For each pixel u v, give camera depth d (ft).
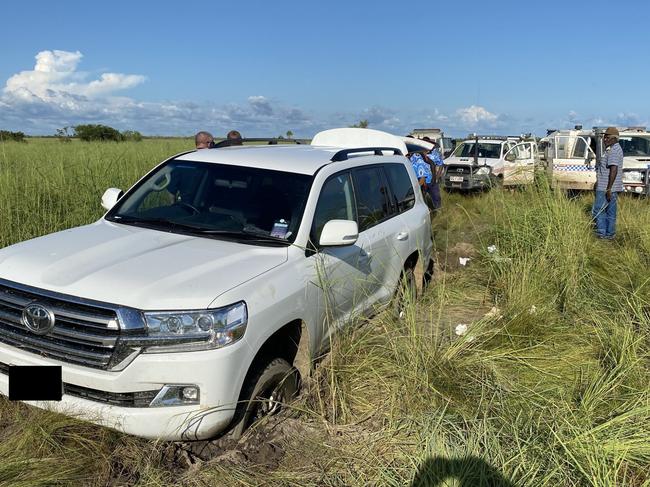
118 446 10.55
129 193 15.23
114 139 78.54
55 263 10.96
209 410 9.92
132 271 10.62
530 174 28.04
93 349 9.79
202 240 12.74
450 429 11.13
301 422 11.60
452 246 29.43
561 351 15.76
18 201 22.44
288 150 16.46
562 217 24.36
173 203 14.23
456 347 14.28
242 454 10.60
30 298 10.26
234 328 10.09
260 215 13.33
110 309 9.68
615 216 30.50
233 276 10.90
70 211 23.72
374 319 15.02
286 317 11.51
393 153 20.25
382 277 16.44
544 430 11.21
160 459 10.43
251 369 11.10
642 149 49.08
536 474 10.01
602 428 11.26
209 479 9.93
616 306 19.08
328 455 10.74
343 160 15.97
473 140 57.31
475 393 12.77
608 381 13.11
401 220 18.26
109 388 9.66
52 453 10.24
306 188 13.85
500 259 22.41
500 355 14.80
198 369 9.76
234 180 14.34
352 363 13.35
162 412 9.72
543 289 20.03
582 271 21.27
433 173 37.52
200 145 26.94
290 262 12.18
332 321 13.58
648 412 11.77
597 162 31.30
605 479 9.80
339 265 13.75
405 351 13.56
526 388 13.15
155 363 9.66
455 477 9.72
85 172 28.09
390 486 9.89
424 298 19.25
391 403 12.13
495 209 27.63
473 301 20.34
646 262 24.25
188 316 9.81
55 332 10.00
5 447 10.10
